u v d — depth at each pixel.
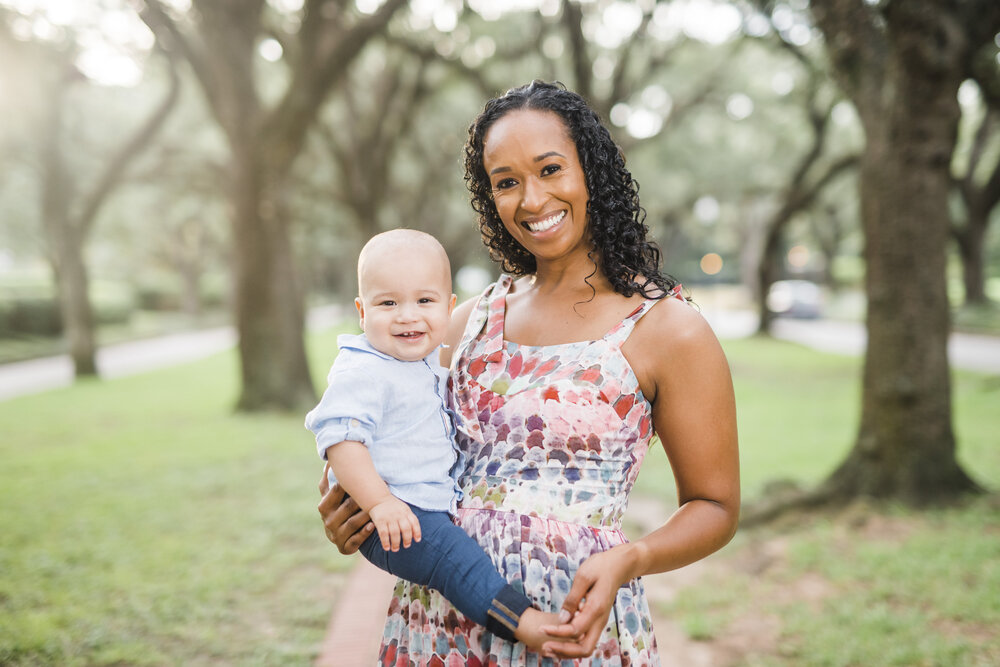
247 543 5.37
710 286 62.12
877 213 5.58
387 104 15.11
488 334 1.75
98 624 4.03
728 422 1.57
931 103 5.24
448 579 1.51
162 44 10.70
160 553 5.14
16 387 15.07
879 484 5.60
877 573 4.44
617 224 1.65
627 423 1.56
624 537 1.60
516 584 1.53
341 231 24.44
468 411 1.67
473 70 13.03
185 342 28.55
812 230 37.66
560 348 1.62
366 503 1.55
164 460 7.99
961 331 20.95
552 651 1.36
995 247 35.81
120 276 43.38
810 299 31.91
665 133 15.47
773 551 5.03
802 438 8.79
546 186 1.62
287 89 10.16
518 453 1.58
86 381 15.77
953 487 5.52
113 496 6.59
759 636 3.85
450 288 1.78
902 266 5.51
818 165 22.12
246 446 8.67
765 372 14.91
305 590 4.57
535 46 13.48
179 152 15.80
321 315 43.56
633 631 1.55
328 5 9.62
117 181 15.43
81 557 5.05
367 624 4.05
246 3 10.41
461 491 1.65
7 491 6.75
